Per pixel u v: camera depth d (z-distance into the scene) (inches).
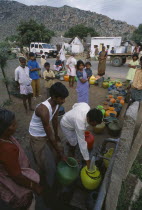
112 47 938.7
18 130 141.2
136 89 146.8
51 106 71.3
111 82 271.7
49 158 93.1
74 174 77.4
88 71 209.0
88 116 72.8
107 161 88.4
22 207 59.2
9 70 216.4
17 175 48.4
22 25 1101.1
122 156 56.1
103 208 72.3
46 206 76.9
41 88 269.7
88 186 77.5
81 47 1273.4
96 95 234.8
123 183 96.3
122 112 177.2
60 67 358.3
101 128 132.4
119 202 87.1
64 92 68.5
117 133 130.5
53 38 1283.2
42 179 87.0
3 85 197.6
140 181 99.5
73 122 87.1
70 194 81.2
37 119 75.1
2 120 45.4
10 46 232.7
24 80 160.4
